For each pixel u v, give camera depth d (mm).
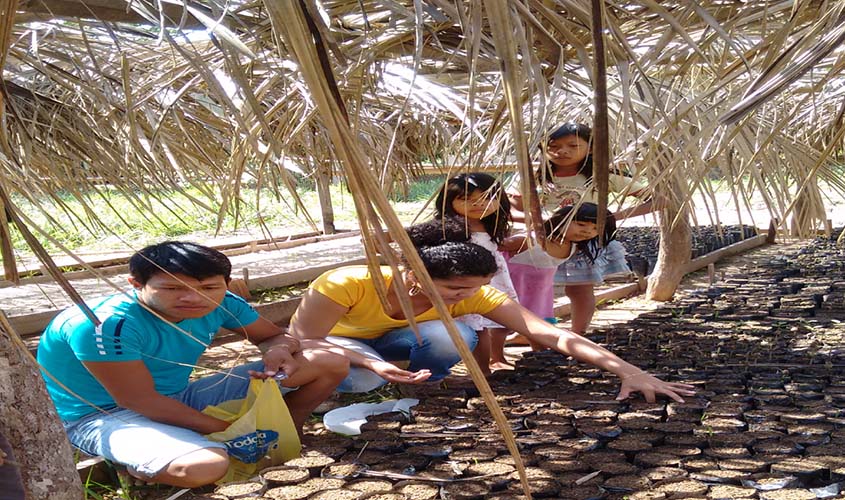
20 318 5223
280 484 2668
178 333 2971
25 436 1709
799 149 3223
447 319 993
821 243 8172
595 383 3746
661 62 2299
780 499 2418
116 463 2891
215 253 2838
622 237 8789
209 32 1388
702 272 7422
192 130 3795
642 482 2582
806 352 4137
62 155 3158
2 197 1323
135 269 2822
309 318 3523
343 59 1452
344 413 3439
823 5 1888
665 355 4137
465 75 2197
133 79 2934
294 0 994
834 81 4152
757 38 2355
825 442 2879
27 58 2500
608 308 6090
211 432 2910
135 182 3061
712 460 2770
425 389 3727
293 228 10375
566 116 3908
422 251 3244
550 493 2535
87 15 1603
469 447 2961
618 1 1905
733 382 3625
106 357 2760
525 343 5145
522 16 1475
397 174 4785
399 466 2781
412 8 1769
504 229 3928
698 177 2328
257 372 3059
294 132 1937
